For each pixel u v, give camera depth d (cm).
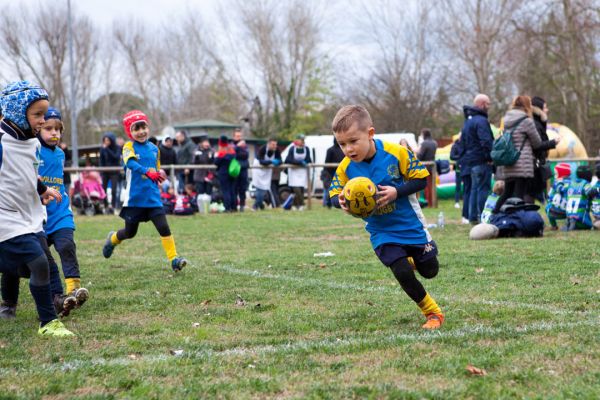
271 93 6856
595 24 4778
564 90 5272
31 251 733
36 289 735
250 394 509
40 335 729
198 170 2798
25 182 745
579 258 1182
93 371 577
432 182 2895
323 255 1346
